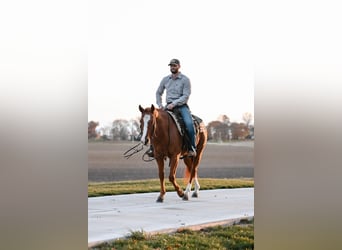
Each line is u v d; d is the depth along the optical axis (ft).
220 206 22.86
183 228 22.12
